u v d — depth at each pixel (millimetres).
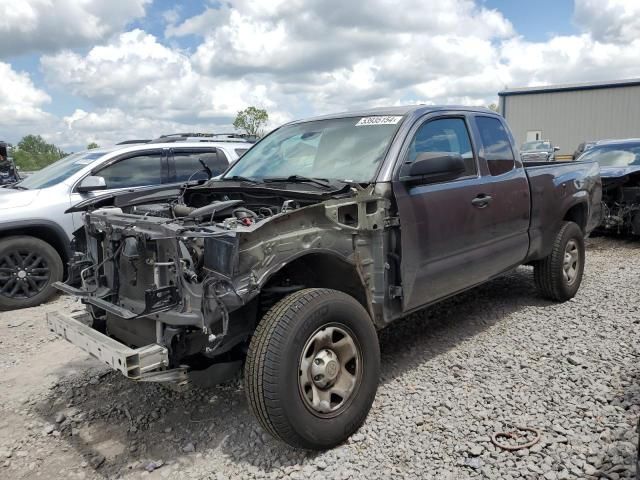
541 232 5375
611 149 11039
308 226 3291
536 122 35750
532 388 3805
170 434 3559
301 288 3439
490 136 4961
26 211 6832
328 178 4043
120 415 3867
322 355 3195
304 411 3041
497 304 5797
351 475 2955
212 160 8539
